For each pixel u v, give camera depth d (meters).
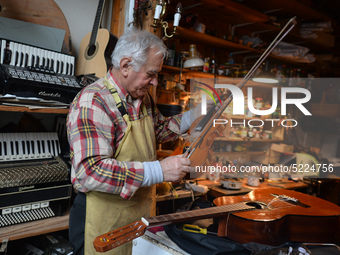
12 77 1.37
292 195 1.30
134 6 1.84
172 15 2.38
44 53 1.64
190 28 2.51
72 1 2.14
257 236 0.89
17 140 1.59
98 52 1.83
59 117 1.98
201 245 0.85
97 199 1.18
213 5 2.67
